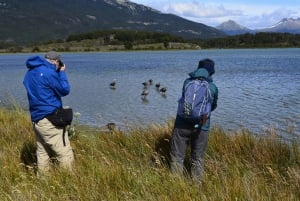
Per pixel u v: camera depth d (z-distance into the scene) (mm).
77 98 30391
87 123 18797
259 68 61625
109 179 6395
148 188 6043
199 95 6906
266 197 5617
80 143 8703
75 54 174250
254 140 8266
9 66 83562
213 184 6340
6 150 8594
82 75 54219
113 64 81625
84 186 6238
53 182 6449
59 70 7285
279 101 26391
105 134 9391
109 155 7922
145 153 8141
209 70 7305
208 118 7102
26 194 5938
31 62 7145
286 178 6746
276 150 7754
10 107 22594
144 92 30703
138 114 22359
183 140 7195
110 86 38219
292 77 45469
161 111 23516
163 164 7500
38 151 7457
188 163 7816
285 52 151375
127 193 5836
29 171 7285
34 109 7121
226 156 7664
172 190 5996
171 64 77500
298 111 22062
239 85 37562
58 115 7090
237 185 5891
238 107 23844
